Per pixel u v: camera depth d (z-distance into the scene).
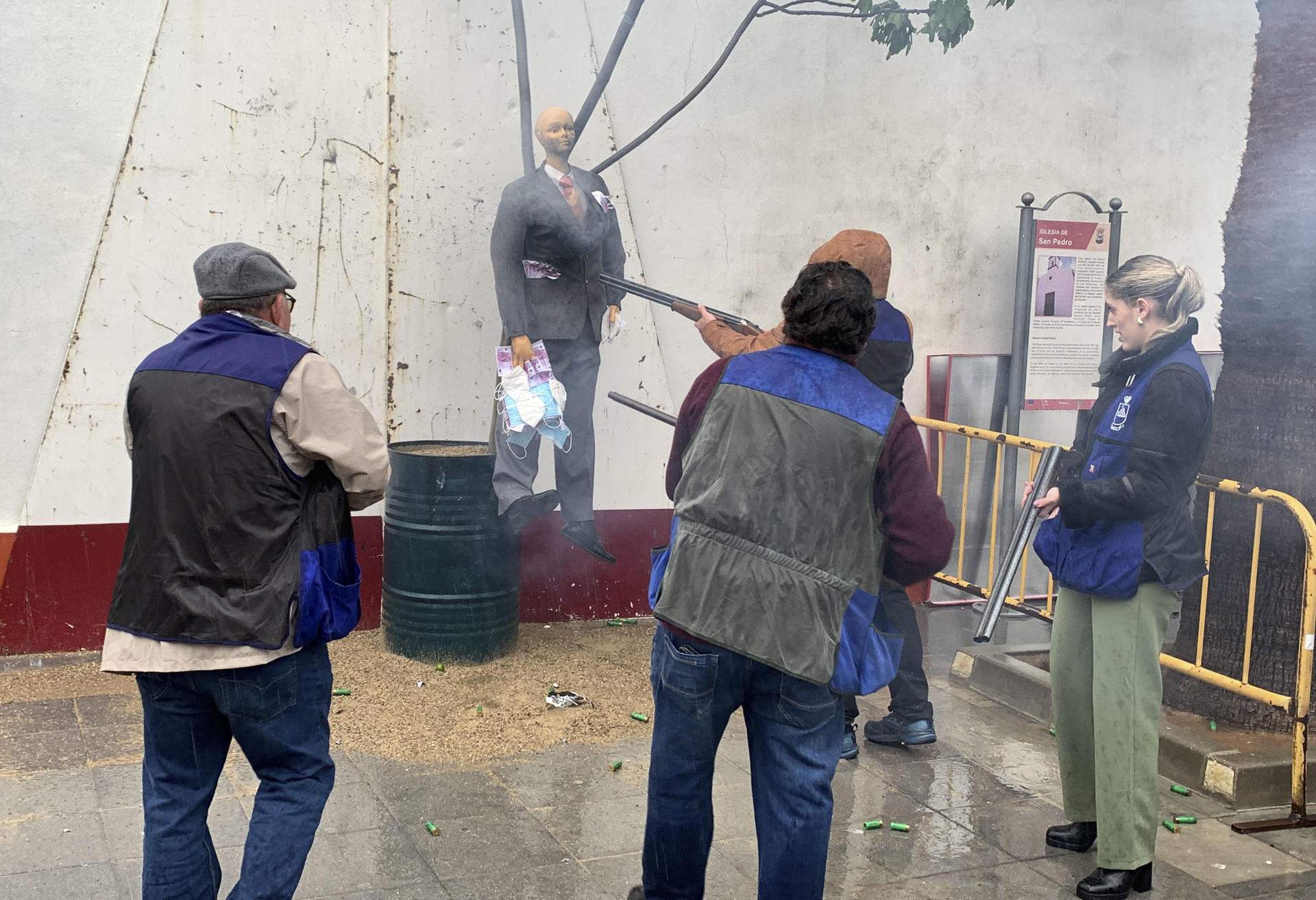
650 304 5.94
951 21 5.37
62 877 3.24
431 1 5.41
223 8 5.11
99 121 4.98
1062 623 3.70
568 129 5.06
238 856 3.40
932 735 4.59
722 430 2.74
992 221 6.72
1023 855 3.70
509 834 3.65
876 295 4.09
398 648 5.23
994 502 6.41
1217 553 4.81
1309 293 4.60
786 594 2.63
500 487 5.02
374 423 2.72
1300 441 4.62
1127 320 3.49
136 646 2.54
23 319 4.95
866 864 3.59
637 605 6.11
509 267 4.95
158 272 5.13
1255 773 4.20
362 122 5.36
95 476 5.11
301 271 5.33
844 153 6.28
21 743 4.18
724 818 3.87
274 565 2.58
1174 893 3.51
